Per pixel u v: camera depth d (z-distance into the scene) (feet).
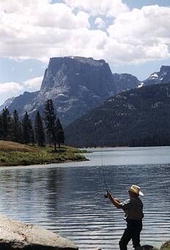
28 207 130.21
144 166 351.25
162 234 86.74
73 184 204.33
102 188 182.29
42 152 481.05
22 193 168.66
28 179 235.61
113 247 76.89
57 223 102.37
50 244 59.77
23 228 61.87
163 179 222.28
